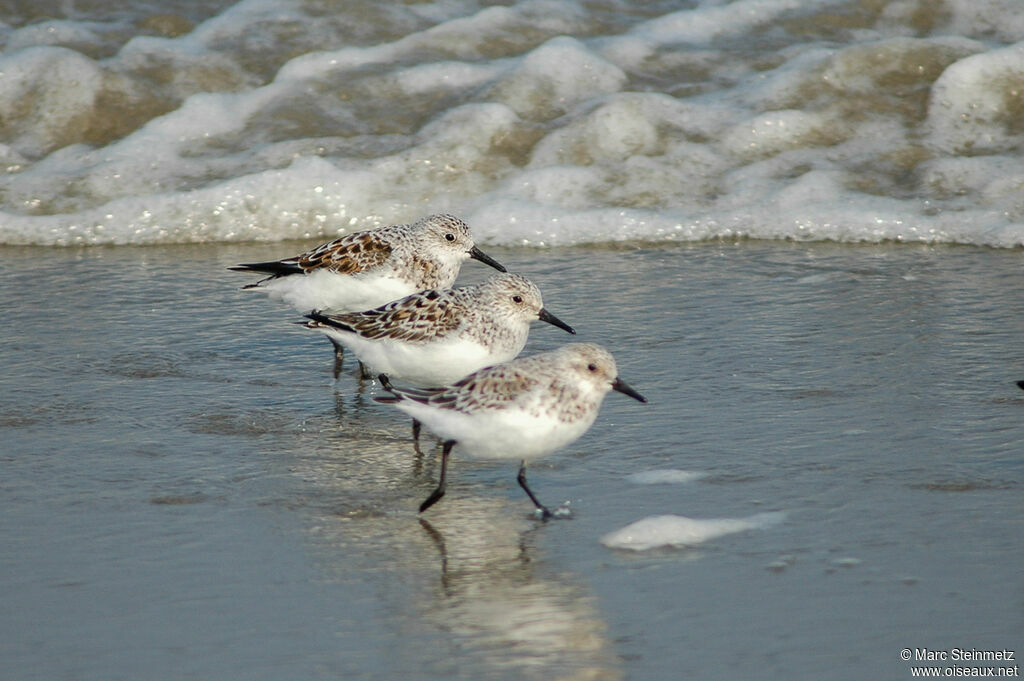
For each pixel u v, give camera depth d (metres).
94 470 10.11
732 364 12.51
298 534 8.93
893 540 8.58
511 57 21.36
